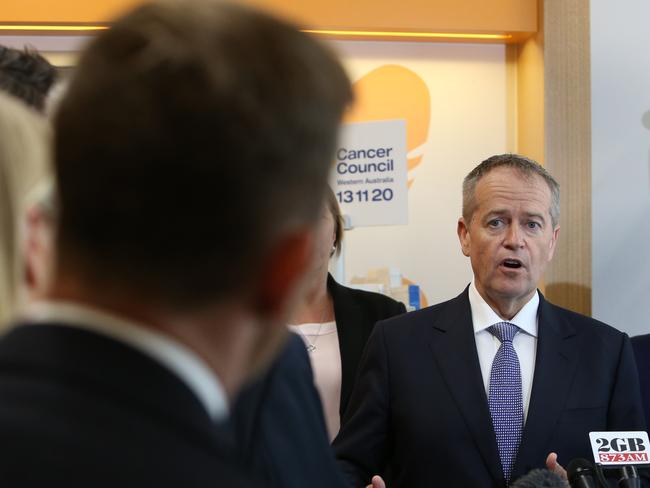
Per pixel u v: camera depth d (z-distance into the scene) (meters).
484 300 1.84
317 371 2.22
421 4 3.29
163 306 0.42
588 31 3.24
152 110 0.39
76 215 0.40
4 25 3.20
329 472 0.80
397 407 1.77
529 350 1.80
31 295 0.49
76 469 0.35
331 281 2.41
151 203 0.40
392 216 2.91
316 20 3.25
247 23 0.42
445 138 3.48
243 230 0.42
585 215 3.24
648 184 3.26
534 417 1.68
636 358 2.23
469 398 1.72
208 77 0.39
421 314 1.91
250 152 0.40
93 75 0.40
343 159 2.93
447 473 1.67
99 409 0.38
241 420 0.69
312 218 0.46
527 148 3.41
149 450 0.38
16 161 0.58
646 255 3.25
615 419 1.72
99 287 0.42
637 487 1.44
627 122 3.26
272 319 0.47
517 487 1.19
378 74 3.45
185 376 0.43
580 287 3.22
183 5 0.42
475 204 1.84
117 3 3.16
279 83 0.41
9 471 0.35
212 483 0.38
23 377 0.39
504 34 3.40
